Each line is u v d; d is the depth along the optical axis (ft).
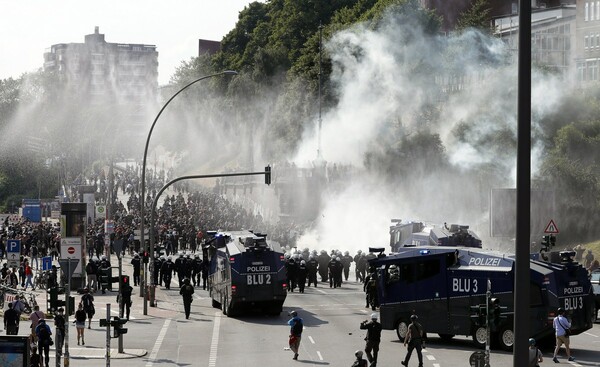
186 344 147.74
